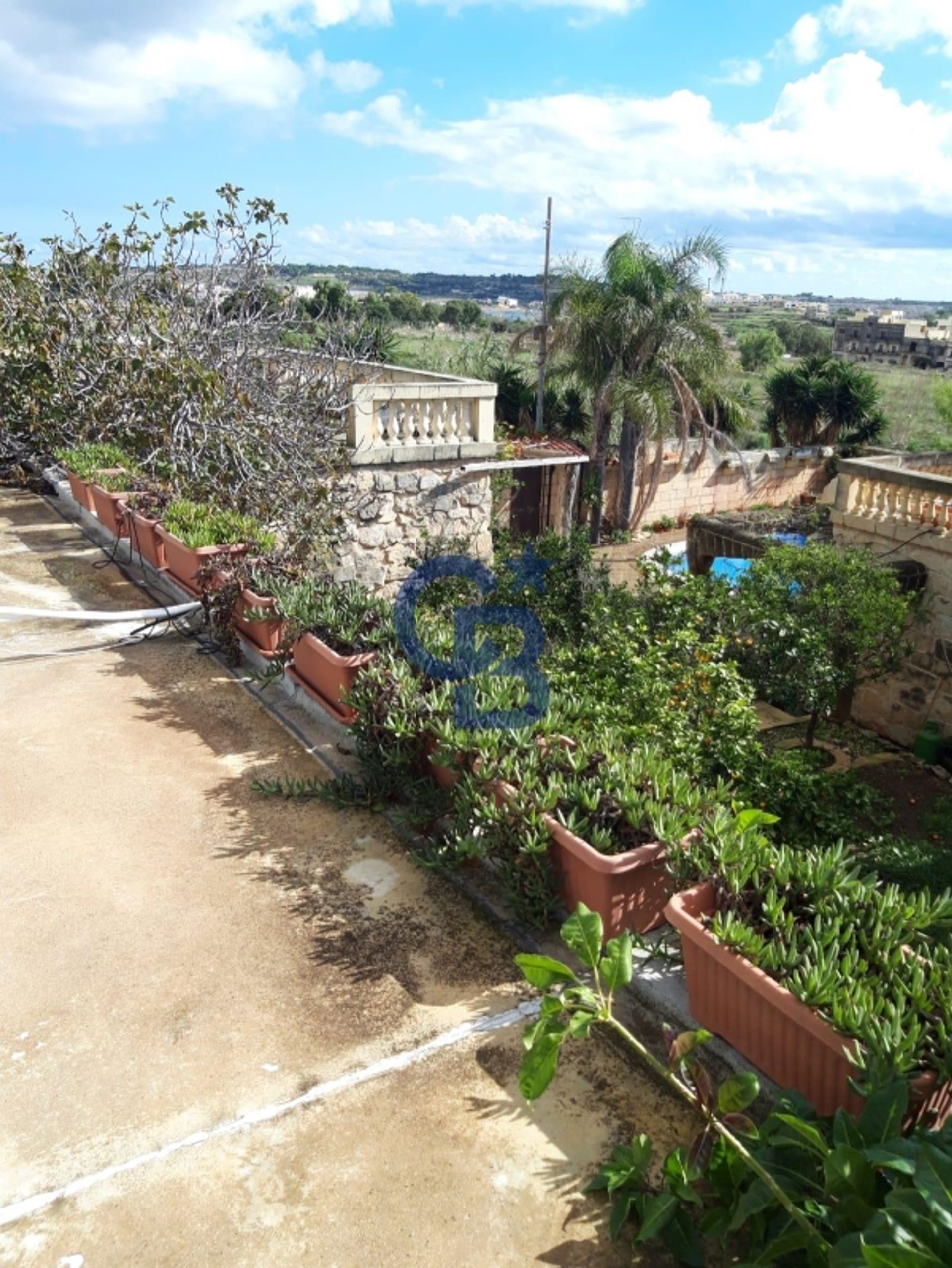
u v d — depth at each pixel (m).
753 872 3.00
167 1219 2.41
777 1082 2.72
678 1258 2.25
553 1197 2.48
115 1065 2.92
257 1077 2.88
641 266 21.78
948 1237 1.71
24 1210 2.43
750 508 27.97
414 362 26.05
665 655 6.57
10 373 11.84
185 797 4.56
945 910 2.83
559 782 3.56
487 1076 2.89
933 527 11.31
